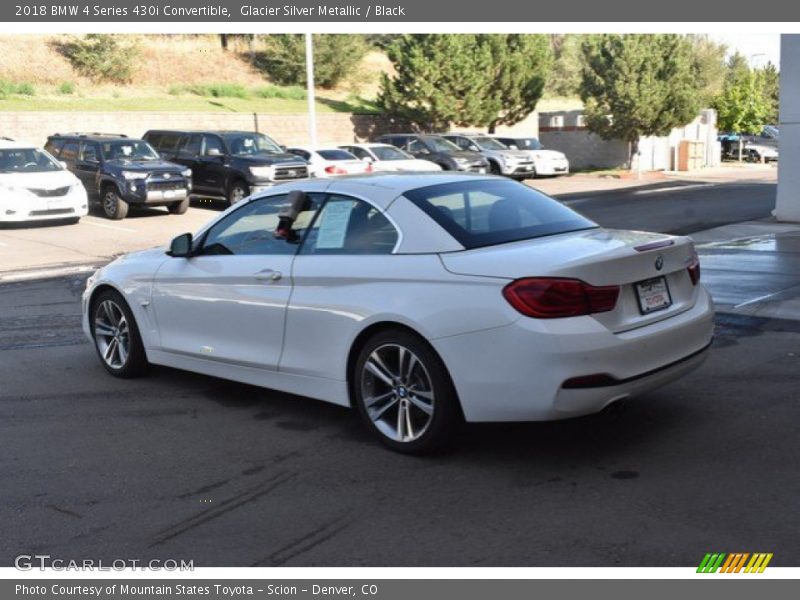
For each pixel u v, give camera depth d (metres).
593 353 4.46
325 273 5.30
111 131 28.83
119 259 7.06
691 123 35.56
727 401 5.89
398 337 4.96
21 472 5.02
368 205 5.35
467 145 30.28
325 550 4.02
